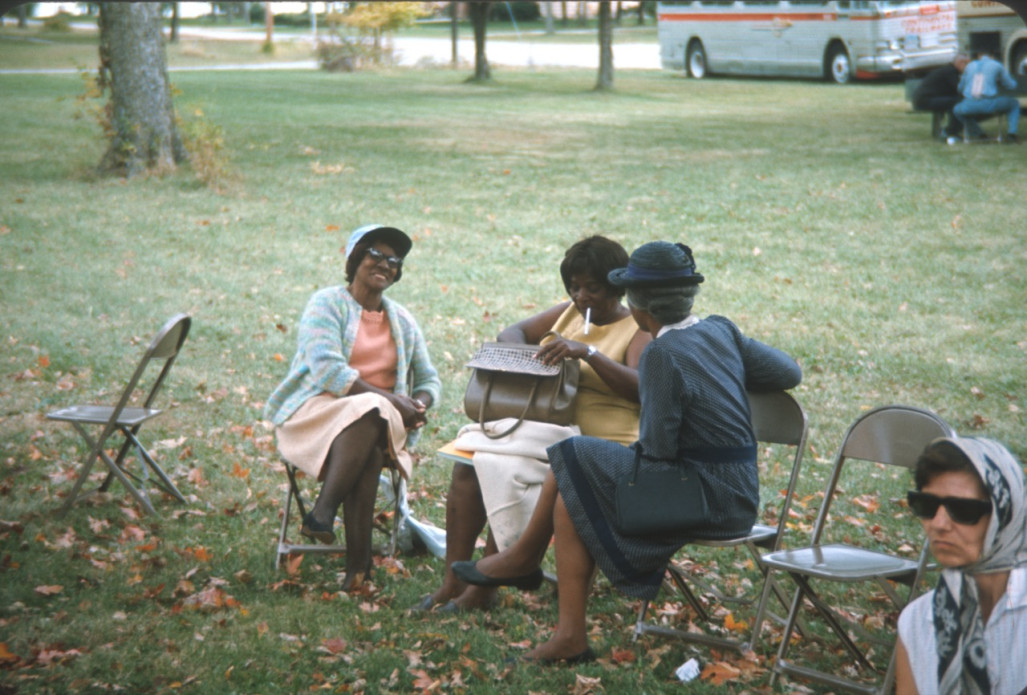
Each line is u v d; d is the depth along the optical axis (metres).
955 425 7.38
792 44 33.81
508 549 4.38
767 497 6.19
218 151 17.55
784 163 18.75
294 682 4.04
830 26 32.53
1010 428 7.29
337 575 5.09
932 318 10.12
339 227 14.07
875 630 4.61
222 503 5.89
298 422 4.97
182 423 7.13
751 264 12.33
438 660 4.23
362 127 24.02
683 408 4.07
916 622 2.91
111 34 17.05
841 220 14.36
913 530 5.76
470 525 4.78
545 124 25.05
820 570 3.88
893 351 9.11
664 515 3.97
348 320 5.22
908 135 21.48
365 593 4.83
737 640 4.42
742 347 4.36
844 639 4.20
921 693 2.86
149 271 11.49
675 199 15.95
